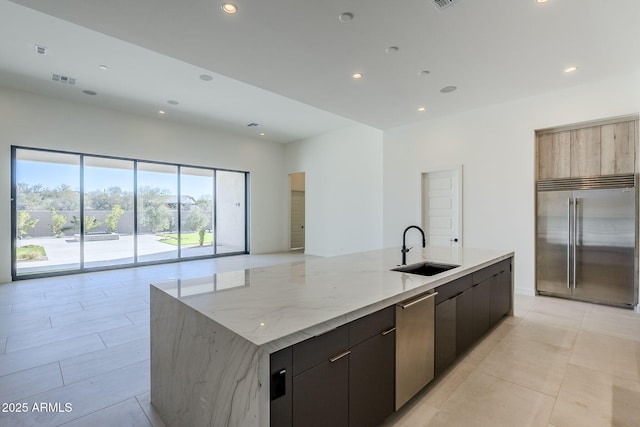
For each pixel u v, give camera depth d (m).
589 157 4.07
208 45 3.05
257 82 3.94
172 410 1.65
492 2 2.42
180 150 7.18
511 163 4.59
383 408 1.61
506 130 4.62
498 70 3.59
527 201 4.45
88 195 6.07
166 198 7.17
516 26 2.73
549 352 2.61
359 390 1.46
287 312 1.36
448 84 4.00
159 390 1.79
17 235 5.31
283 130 7.86
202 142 7.56
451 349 2.25
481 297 2.75
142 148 6.59
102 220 6.25
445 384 2.13
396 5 2.46
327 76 3.76
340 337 1.36
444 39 2.95
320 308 1.41
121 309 3.75
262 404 1.04
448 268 2.63
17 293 4.47
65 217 5.81
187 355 1.49
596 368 2.34
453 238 5.27
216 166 7.84
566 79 3.84
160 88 5.07
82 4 2.41
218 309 1.41
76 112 5.74
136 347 2.71
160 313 1.76
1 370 2.30
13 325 3.21
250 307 1.44
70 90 5.16
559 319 3.42
